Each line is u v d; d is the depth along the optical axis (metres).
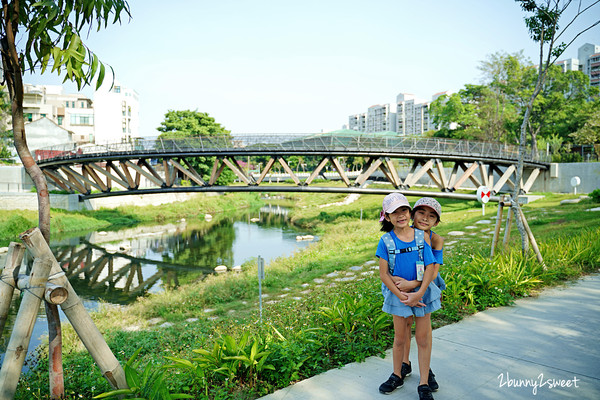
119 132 82.19
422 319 3.51
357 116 179.38
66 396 3.79
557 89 44.22
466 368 4.13
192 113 67.06
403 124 154.50
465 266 7.29
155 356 7.19
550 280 7.59
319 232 31.78
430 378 3.68
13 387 3.08
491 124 49.03
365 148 25.69
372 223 29.80
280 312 7.95
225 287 14.39
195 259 24.08
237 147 26.75
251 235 32.59
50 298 3.07
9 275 3.30
